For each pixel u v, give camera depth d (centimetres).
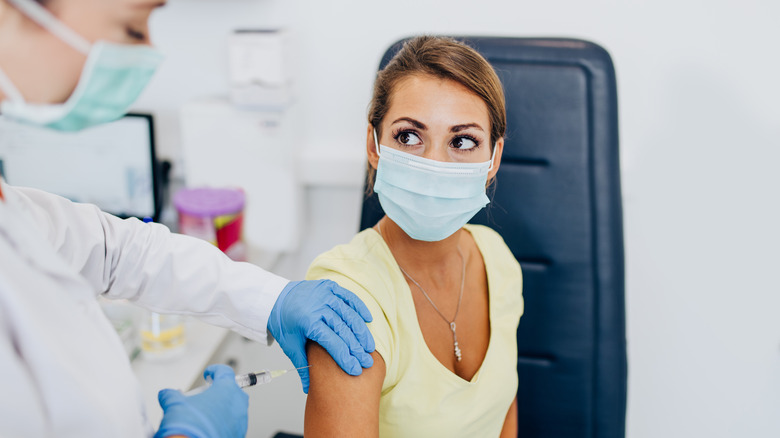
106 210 184
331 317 91
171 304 104
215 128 181
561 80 136
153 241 103
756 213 188
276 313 99
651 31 174
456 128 94
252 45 169
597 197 137
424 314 105
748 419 209
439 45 97
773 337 199
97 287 98
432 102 93
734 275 195
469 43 137
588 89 136
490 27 178
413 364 98
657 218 192
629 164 186
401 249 105
